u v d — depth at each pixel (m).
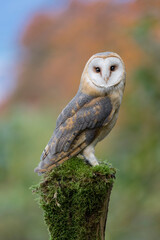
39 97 21.42
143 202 13.05
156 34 12.40
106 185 6.74
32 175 18.11
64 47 15.77
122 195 13.31
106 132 7.65
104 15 13.63
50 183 6.74
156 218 13.01
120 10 13.06
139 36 12.47
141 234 12.84
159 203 13.05
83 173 6.70
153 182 12.92
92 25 13.98
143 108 12.88
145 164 12.84
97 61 7.57
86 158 7.36
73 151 7.21
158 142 12.73
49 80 18.55
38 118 20.27
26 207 16.97
